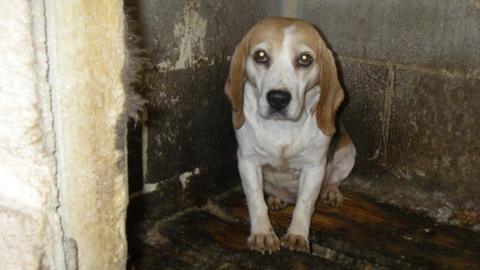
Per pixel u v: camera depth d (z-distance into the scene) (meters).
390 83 1.36
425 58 1.30
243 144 1.19
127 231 1.25
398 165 1.40
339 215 1.34
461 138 1.30
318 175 1.21
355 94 1.42
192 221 1.32
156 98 1.23
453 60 1.27
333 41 1.43
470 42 1.24
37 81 0.57
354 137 1.45
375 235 1.26
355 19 1.38
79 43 0.59
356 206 1.38
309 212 1.21
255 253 1.17
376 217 1.34
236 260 1.17
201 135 1.36
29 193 0.61
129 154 1.22
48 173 0.60
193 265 1.17
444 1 1.25
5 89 0.57
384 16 1.33
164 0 1.19
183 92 1.29
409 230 1.29
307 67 1.09
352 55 1.41
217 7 1.31
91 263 0.68
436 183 1.36
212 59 1.34
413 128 1.36
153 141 1.26
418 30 1.30
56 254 0.64
